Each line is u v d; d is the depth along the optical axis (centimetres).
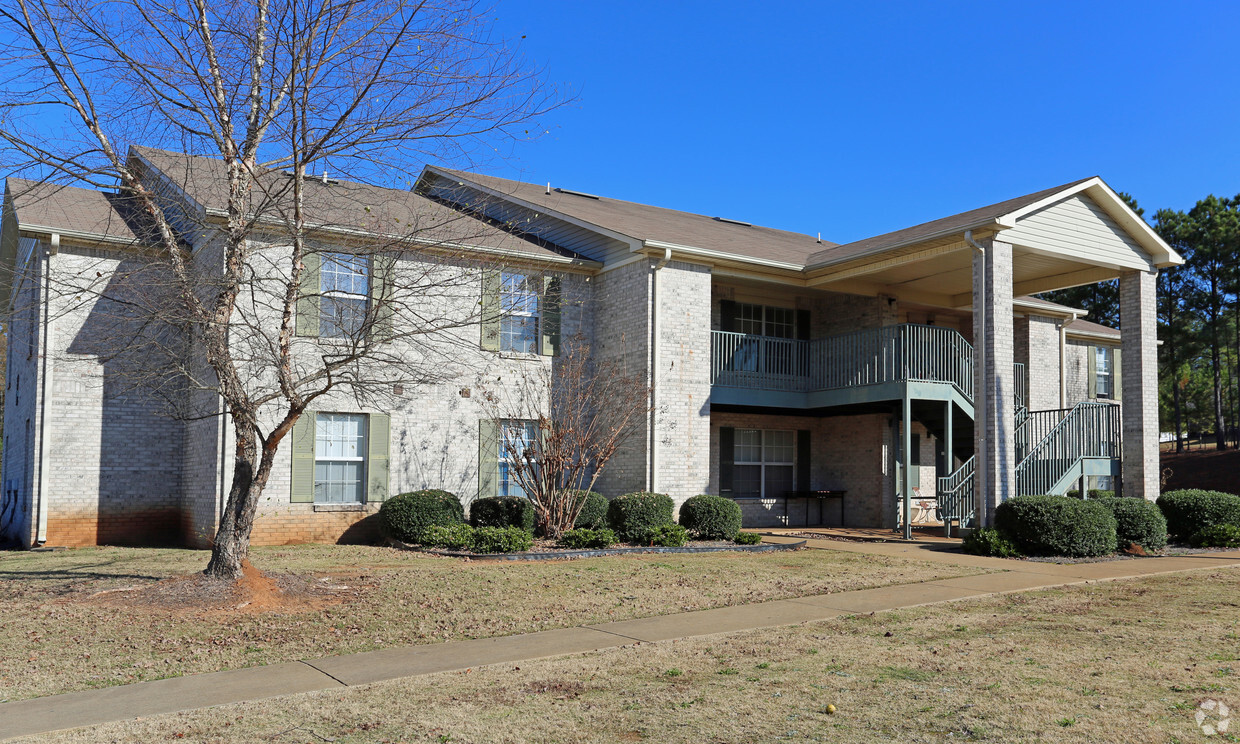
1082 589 1106
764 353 2020
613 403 1738
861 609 962
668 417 1753
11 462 1870
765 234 2527
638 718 562
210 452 1508
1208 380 4953
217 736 536
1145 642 777
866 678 657
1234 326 4222
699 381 1806
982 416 1614
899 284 2062
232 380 1019
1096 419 1827
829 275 1911
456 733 536
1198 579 1195
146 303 1139
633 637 821
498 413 1756
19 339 1839
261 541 1517
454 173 2181
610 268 1855
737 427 2119
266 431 1516
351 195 1398
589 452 1667
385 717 571
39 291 1545
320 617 898
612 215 2091
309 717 573
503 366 1770
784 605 992
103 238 1466
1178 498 1706
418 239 1252
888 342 1862
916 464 2223
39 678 675
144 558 1352
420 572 1196
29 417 1645
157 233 1309
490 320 1307
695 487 1783
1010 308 1631
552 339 1834
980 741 512
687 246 1772
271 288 1508
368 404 1619
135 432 1639
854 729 536
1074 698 596
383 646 788
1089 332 2653
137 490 1638
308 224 1153
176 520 1670
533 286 1706
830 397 1952
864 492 2119
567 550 1436
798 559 1404
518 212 2102
